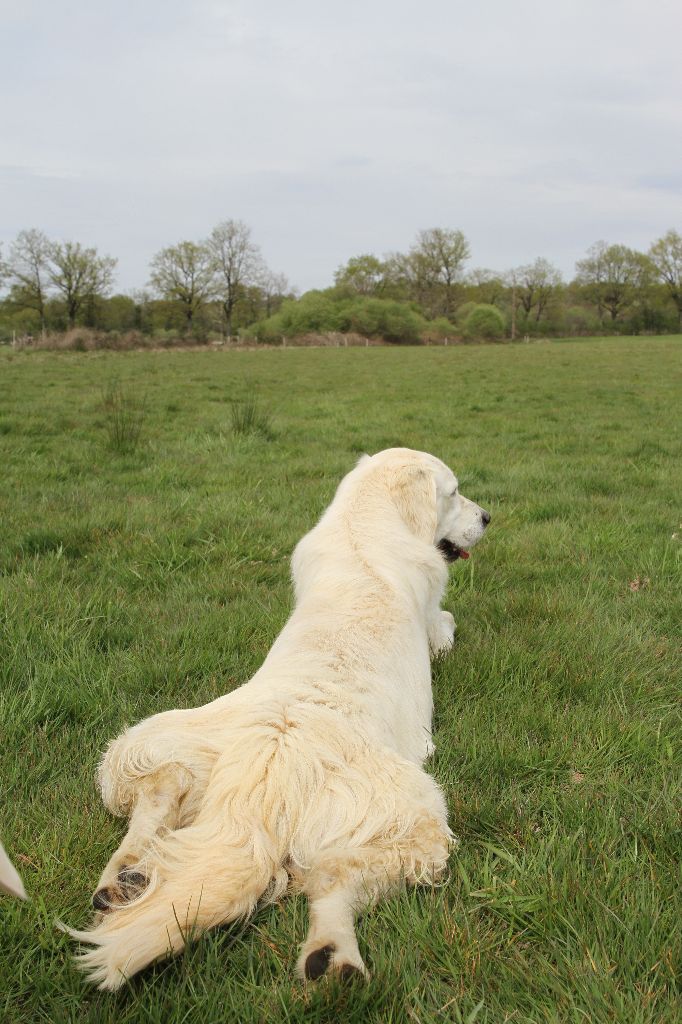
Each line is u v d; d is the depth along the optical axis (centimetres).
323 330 8475
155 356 4556
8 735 321
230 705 265
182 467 915
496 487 853
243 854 221
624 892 233
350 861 228
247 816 228
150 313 9450
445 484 432
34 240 8488
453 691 379
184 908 208
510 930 224
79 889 236
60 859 247
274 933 219
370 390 2159
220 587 512
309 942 204
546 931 221
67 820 263
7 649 397
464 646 427
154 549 576
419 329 8812
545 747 325
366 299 9075
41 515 656
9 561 539
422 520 396
